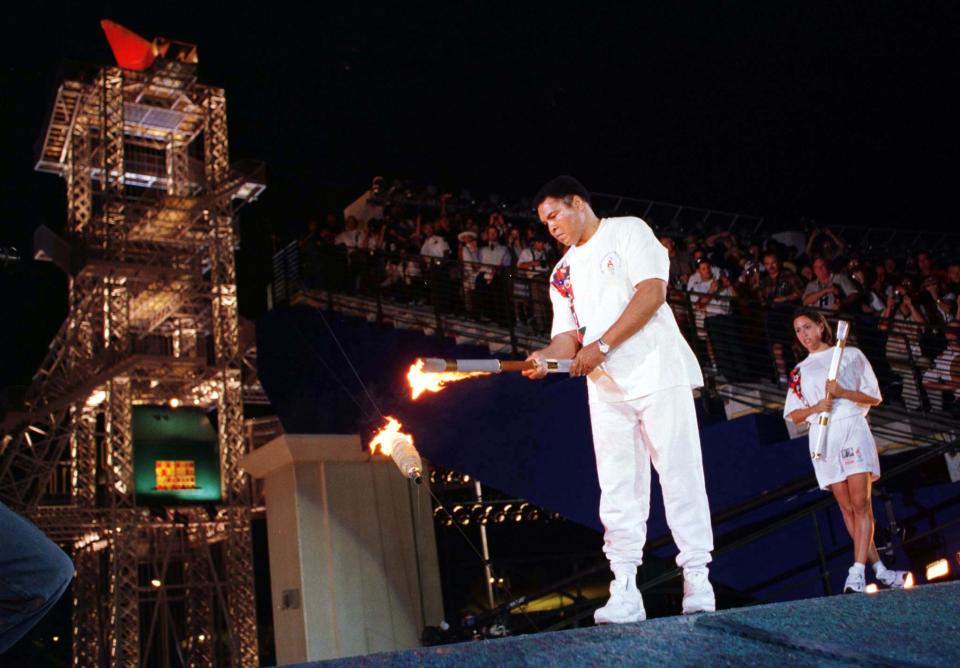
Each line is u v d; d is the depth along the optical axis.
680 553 3.82
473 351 10.96
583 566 14.19
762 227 20.61
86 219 21.81
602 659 2.12
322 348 12.21
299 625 10.11
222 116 22.73
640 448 3.98
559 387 9.34
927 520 8.94
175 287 21.55
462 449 10.28
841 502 6.27
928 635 2.11
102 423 25.41
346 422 11.52
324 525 10.48
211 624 22.98
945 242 18.39
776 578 9.03
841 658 1.98
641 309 3.76
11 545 2.08
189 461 20.69
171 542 22.12
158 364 20.58
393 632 10.47
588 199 4.12
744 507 7.75
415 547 11.01
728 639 2.20
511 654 2.19
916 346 9.59
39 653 22.34
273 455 10.66
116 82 21.41
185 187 23.27
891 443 8.65
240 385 22.41
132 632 20.64
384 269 12.91
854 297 10.15
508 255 12.45
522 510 13.90
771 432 8.53
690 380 3.92
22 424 22.14
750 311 9.66
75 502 21.80
